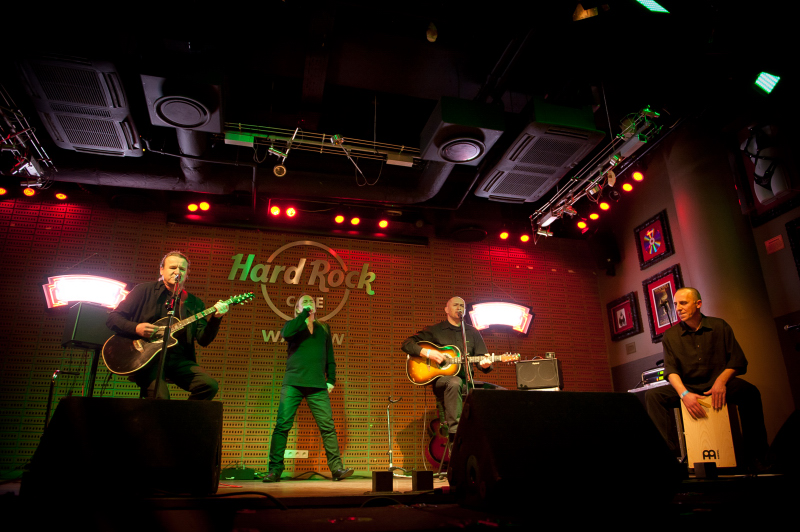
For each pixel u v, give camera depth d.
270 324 6.52
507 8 4.48
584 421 2.14
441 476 4.67
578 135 5.19
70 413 2.38
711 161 5.73
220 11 4.79
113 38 4.19
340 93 5.88
